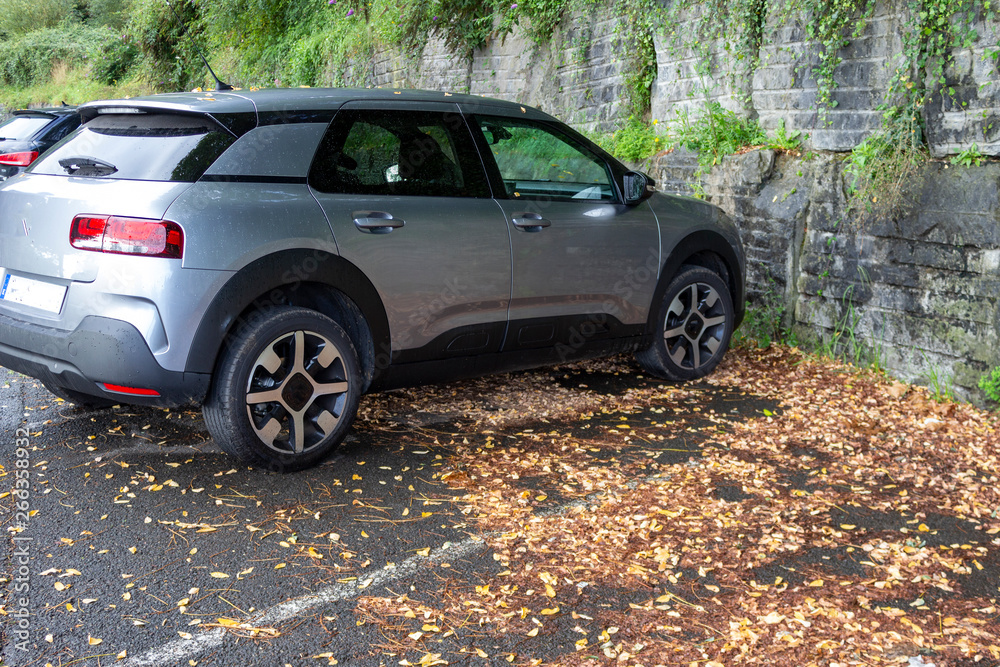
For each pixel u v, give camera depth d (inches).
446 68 438.0
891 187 212.5
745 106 268.5
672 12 295.0
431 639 107.3
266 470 157.6
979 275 197.8
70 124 361.4
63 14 1237.7
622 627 110.5
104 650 102.9
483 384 217.3
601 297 198.2
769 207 251.4
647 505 147.3
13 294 155.4
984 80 194.5
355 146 163.9
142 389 142.3
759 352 246.7
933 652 105.7
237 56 682.8
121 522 136.2
